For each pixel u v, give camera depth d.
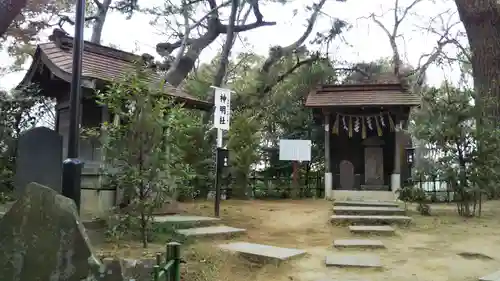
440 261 6.43
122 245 6.68
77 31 5.62
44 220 3.79
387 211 10.87
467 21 15.70
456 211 11.55
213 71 23.62
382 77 23.14
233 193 15.77
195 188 14.25
